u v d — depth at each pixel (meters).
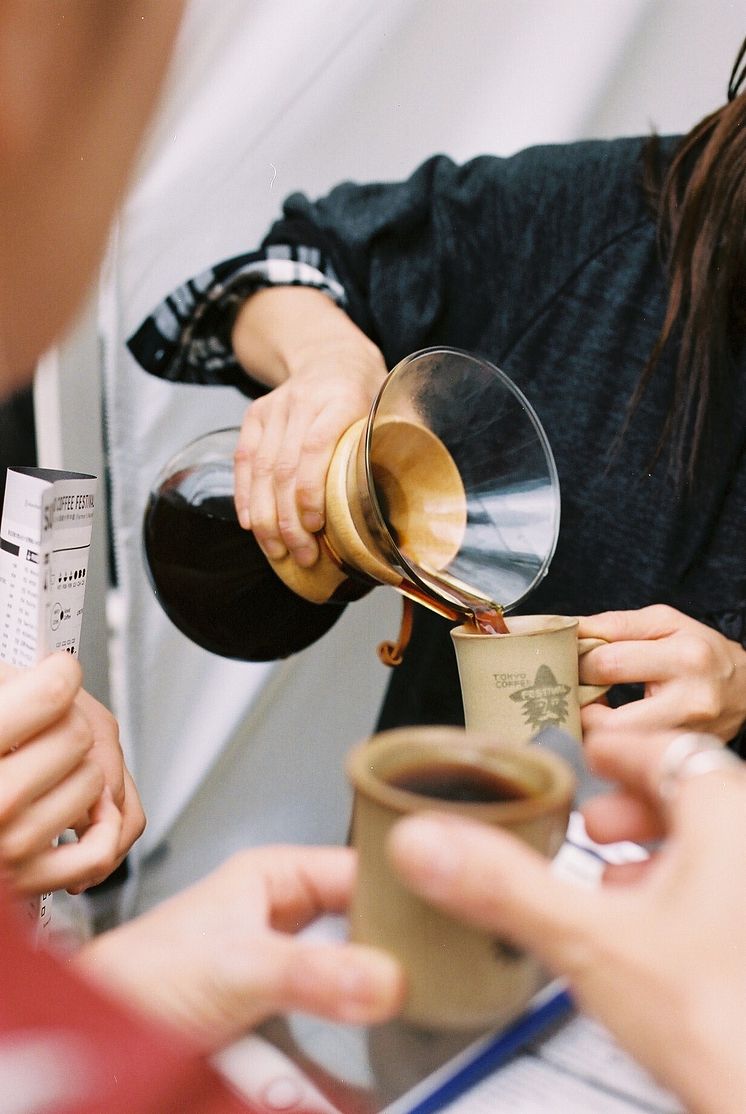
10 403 0.97
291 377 0.77
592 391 1.02
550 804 0.25
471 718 0.56
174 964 0.26
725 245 0.89
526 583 0.64
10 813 0.40
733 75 0.89
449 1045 0.34
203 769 1.11
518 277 1.04
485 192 1.03
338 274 1.02
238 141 1.10
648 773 0.30
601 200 1.00
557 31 1.07
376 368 0.78
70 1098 0.17
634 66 1.08
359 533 0.60
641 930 0.24
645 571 0.99
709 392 0.94
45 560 0.42
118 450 1.12
